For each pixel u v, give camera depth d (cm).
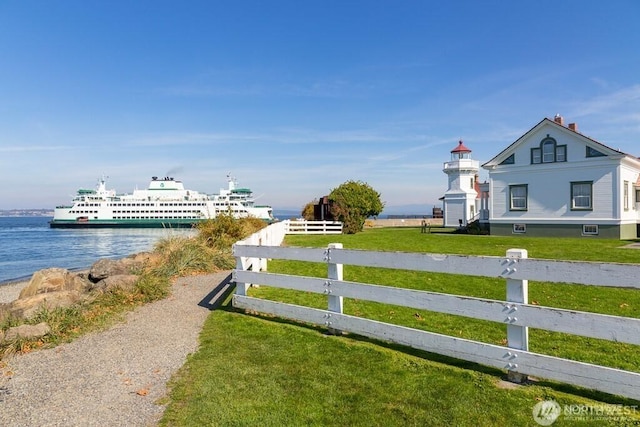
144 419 410
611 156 2361
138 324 736
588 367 389
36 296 902
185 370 528
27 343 630
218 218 1952
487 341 584
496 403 401
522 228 2722
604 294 860
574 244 1977
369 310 765
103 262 1240
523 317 430
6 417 419
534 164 2659
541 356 417
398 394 432
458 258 483
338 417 398
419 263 520
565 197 2547
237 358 554
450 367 481
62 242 4969
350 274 1114
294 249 680
